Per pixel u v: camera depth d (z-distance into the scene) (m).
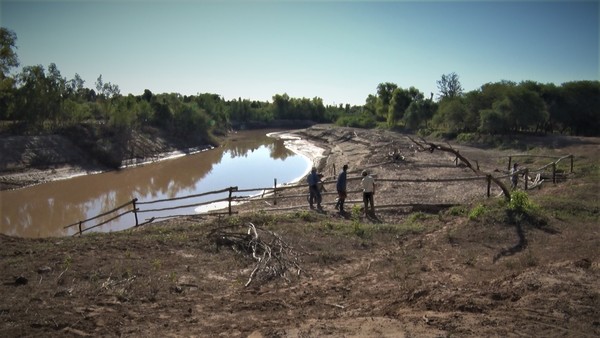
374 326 6.18
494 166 30.78
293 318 6.98
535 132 50.88
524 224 12.72
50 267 9.23
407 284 8.52
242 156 55.53
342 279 9.23
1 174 35.16
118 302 7.58
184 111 66.69
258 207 21.06
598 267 8.39
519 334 5.71
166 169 43.94
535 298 6.91
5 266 9.30
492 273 9.03
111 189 33.69
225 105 112.94
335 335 5.93
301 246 11.49
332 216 16.09
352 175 29.31
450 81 77.62
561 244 10.93
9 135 40.78
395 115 77.62
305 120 122.50
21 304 7.27
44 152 40.16
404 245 11.98
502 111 47.78
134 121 54.88
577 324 5.95
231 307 7.54
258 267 9.73
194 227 13.47
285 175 38.75
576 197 17.30
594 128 54.19
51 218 24.92
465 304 6.87
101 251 10.58
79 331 6.40
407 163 32.88
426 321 6.26
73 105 48.56
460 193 20.47
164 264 9.78
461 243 11.64
